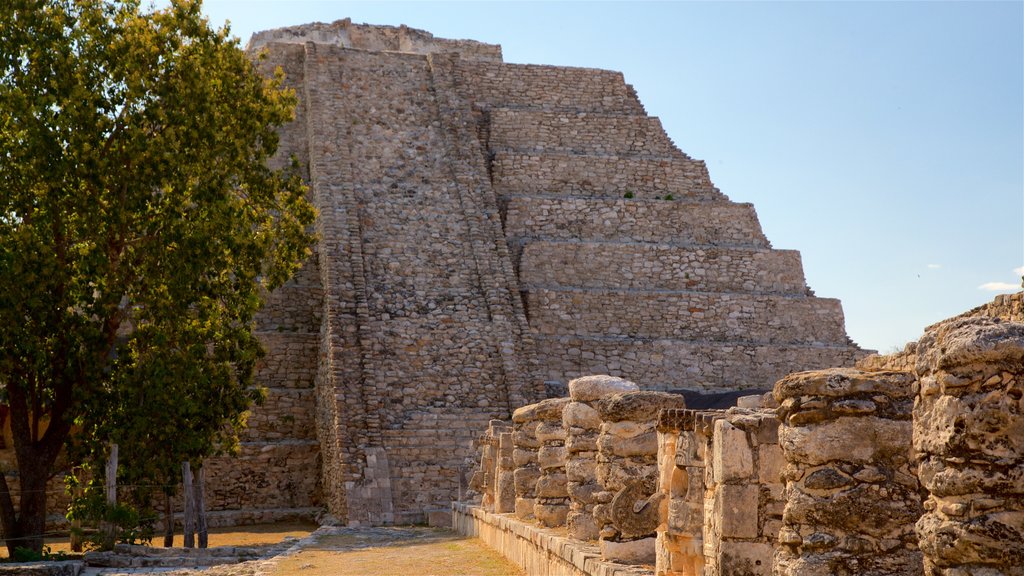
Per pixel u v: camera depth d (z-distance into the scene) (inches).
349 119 1647.4
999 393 206.4
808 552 261.4
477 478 880.9
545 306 1555.1
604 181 1750.7
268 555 856.9
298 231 1114.7
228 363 1050.1
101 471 956.0
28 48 916.6
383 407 1273.4
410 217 1524.4
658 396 446.6
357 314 1358.3
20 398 937.5
